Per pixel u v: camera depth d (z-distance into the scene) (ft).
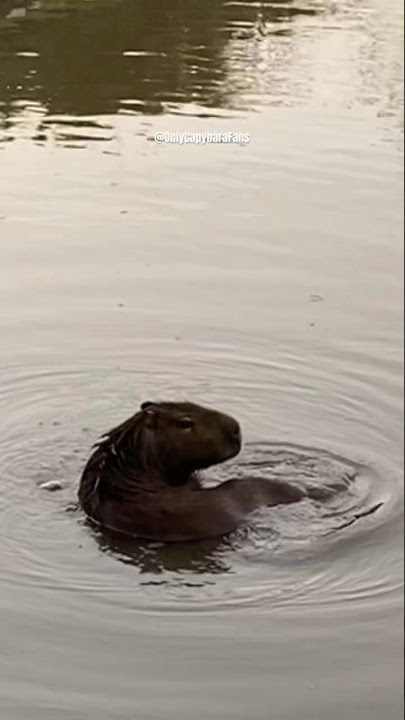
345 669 9.68
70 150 21.59
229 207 19.02
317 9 28.25
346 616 10.31
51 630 10.24
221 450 11.96
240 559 11.15
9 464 12.71
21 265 17.49
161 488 11.89
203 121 22.49
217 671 9.71
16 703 9.33
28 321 15.89
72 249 17.89
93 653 9.98
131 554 11.32
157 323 15.78
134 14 27.71
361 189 19.26
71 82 24.48
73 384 14.37
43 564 11.16
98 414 13.71
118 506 11.73
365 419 13.46
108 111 23.26
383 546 11.21
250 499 11.74
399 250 17.34
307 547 11.22
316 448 12.87
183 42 26.37
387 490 12.09
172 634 10.16
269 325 15.61
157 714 9.18
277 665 9.73
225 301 16.33
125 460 12.09
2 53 26.17
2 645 10.05
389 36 26.25
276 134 21.77
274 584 10.79
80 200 19.45
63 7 28.17
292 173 20.04
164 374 14.60
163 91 24.14
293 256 17.42
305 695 9.37
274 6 28.53
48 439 13.17
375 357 14.69
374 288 16.30
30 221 18.88
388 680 9.50
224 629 10.23
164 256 17.65
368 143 21.03
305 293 16.35
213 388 14.24
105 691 9.50
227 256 17.49
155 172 20.51
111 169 20.63
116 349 15.19
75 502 12.14
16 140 22.13
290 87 23.90
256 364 14.74
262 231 18.17
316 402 13.87
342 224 18.19
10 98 24.13
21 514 11.93
